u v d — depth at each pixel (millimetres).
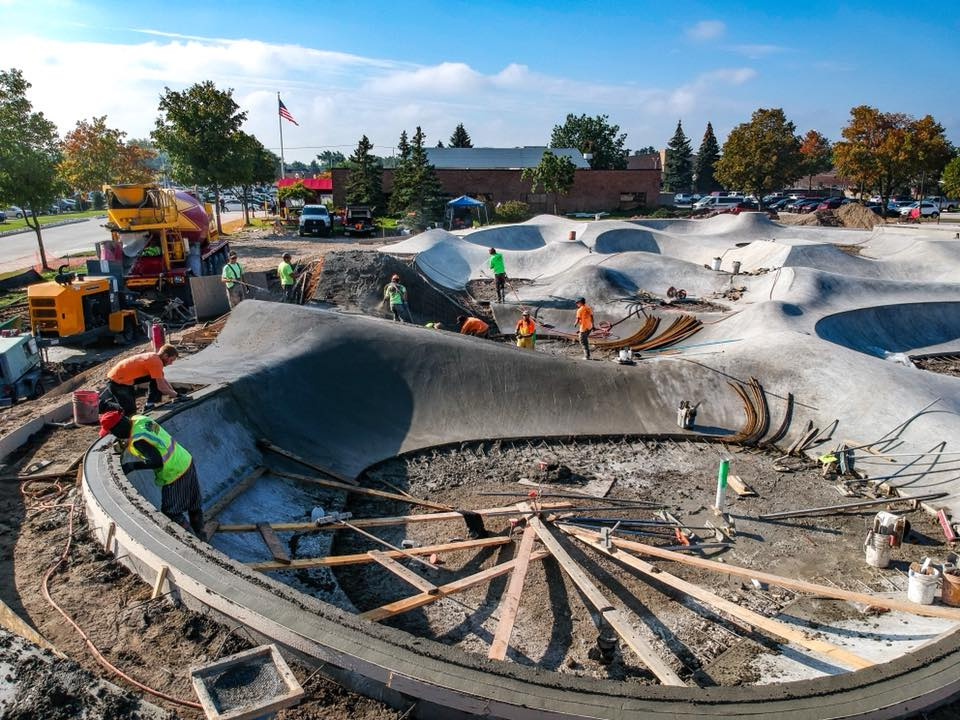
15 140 23609
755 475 10844
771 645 6867
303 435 10992
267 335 13641
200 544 5906
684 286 23641
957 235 30672
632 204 52719
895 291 21047
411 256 24750
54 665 3832
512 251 28234
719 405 12773
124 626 5328
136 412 8773
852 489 10320
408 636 4836
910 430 10977
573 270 24141
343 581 7820
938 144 43531
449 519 9117
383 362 12898
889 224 41312
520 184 51156
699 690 4559
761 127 56812
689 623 7219
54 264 28219
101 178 46781
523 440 12016
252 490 9273
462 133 95625
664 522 9227
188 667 4855
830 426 11773
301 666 4816
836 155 46344
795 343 13375
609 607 6586
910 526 9195
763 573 7355
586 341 16609
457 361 13047
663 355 17562
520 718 4270
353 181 50125
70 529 6973
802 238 33125
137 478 7840
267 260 28000
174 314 19328
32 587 5969
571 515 9086
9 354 12688
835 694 4629
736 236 33062
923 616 7066
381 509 9680
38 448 9398
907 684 4762
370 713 4461
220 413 10078
